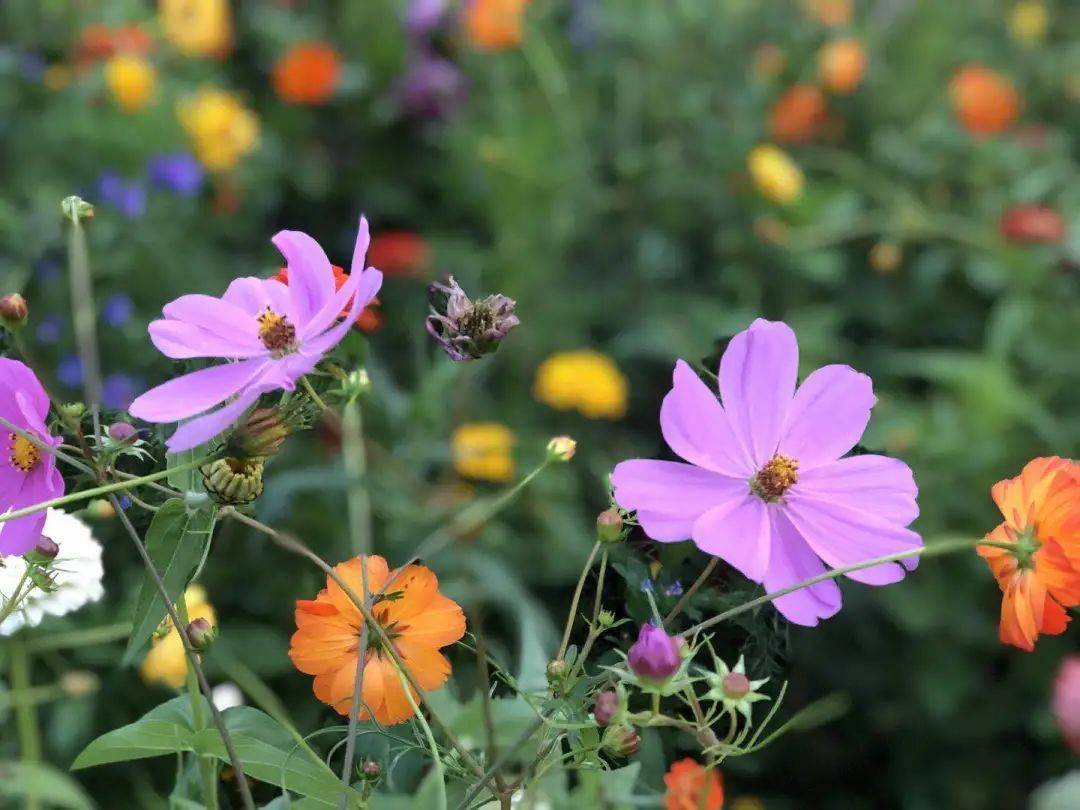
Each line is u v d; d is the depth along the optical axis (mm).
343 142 2244
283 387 695
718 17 2266
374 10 2283
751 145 2092
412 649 740
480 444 1534
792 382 729
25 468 723
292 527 1343
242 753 740
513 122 2123
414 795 857
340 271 747
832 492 722
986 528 1625
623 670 717
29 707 882
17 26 2111
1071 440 1715
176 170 1881
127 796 1156
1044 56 2453
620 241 2076
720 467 719
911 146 2145
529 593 1481
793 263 1989
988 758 1662
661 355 1885
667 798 792
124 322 1573
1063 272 1919
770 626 753
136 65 1911
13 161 1909
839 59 2123
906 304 2008
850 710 1651
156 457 756
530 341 1924
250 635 1146
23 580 764
